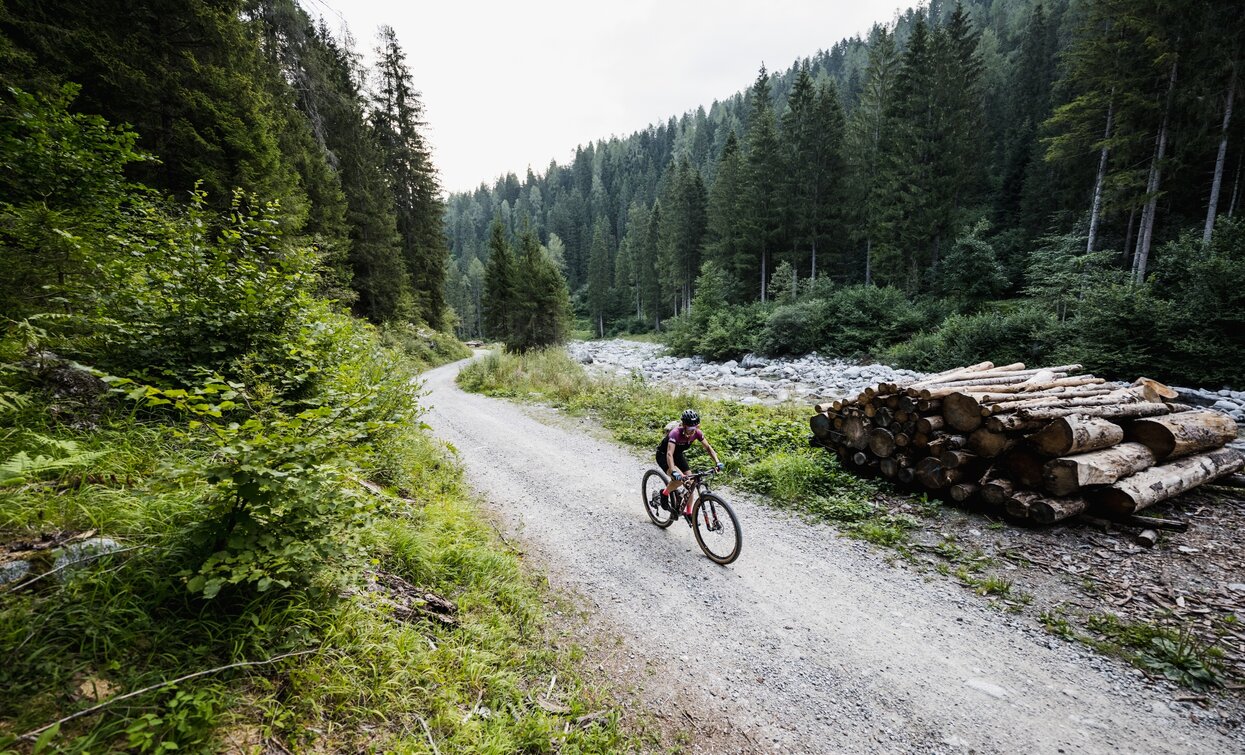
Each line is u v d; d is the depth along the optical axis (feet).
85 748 5.49
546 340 114.11
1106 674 11.01
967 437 19.95
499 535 18.15
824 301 90.48
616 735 9.30
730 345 95.76
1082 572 15.11
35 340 12.69
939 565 16.07
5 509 8.11
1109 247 88.48
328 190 69.72
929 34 114.83
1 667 5.95
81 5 27.91
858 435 23.40
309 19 67.10
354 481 12.75
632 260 229.25
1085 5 76.89
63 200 15.15
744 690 10.78
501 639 11.18
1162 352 46.65
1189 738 9.29
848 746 9.34
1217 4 60.03
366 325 27.96
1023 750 9.16
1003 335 60.44
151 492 9.96
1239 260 45.34
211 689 6.71
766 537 18.60
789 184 122.31
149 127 31.81
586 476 25.94
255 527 8.23
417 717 8.14
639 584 15.19
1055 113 77.30
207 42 35.29
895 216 103.19
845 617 13.44
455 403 47.98
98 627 6.78
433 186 122.62
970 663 11.53
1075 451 17.63
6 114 13.96
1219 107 63.16
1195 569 14.93
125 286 15.20
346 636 8.79
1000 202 123.65
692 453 28.84
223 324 15.97
